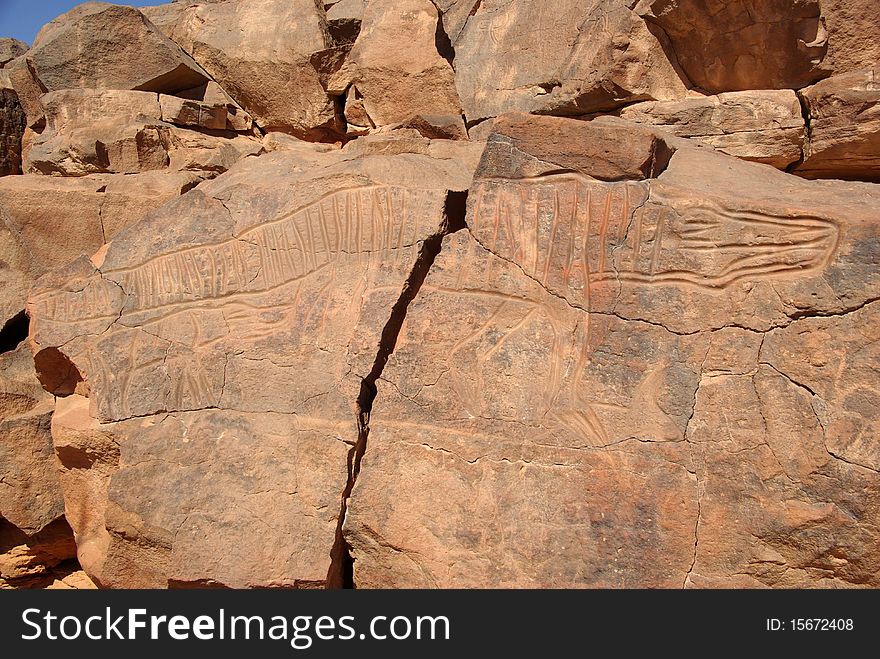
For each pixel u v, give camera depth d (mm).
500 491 3758
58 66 6719
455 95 6402
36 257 5289
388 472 3895
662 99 5430
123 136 6152
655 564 3549
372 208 4148
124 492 4219
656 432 3609
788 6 4957
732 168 4070
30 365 5145
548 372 3783
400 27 6559
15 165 7414
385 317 4039
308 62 6781
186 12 7543
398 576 3859
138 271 4449
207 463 4156
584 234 3795
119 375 4379
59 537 5027
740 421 3521
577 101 5633
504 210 3920
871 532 3344
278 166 4695
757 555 3477
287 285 4246
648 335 3670
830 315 3455
